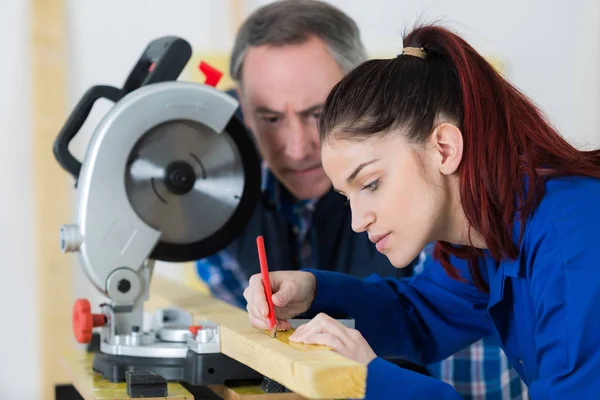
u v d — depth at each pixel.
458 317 1.53
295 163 1.92
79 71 2.52
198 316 1.44
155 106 1.43
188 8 2.56
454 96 1.16
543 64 2.70
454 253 1.38
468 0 2.63
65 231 1.39
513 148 1.14
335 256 2.00
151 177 1.47
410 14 2.61
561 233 1.08
